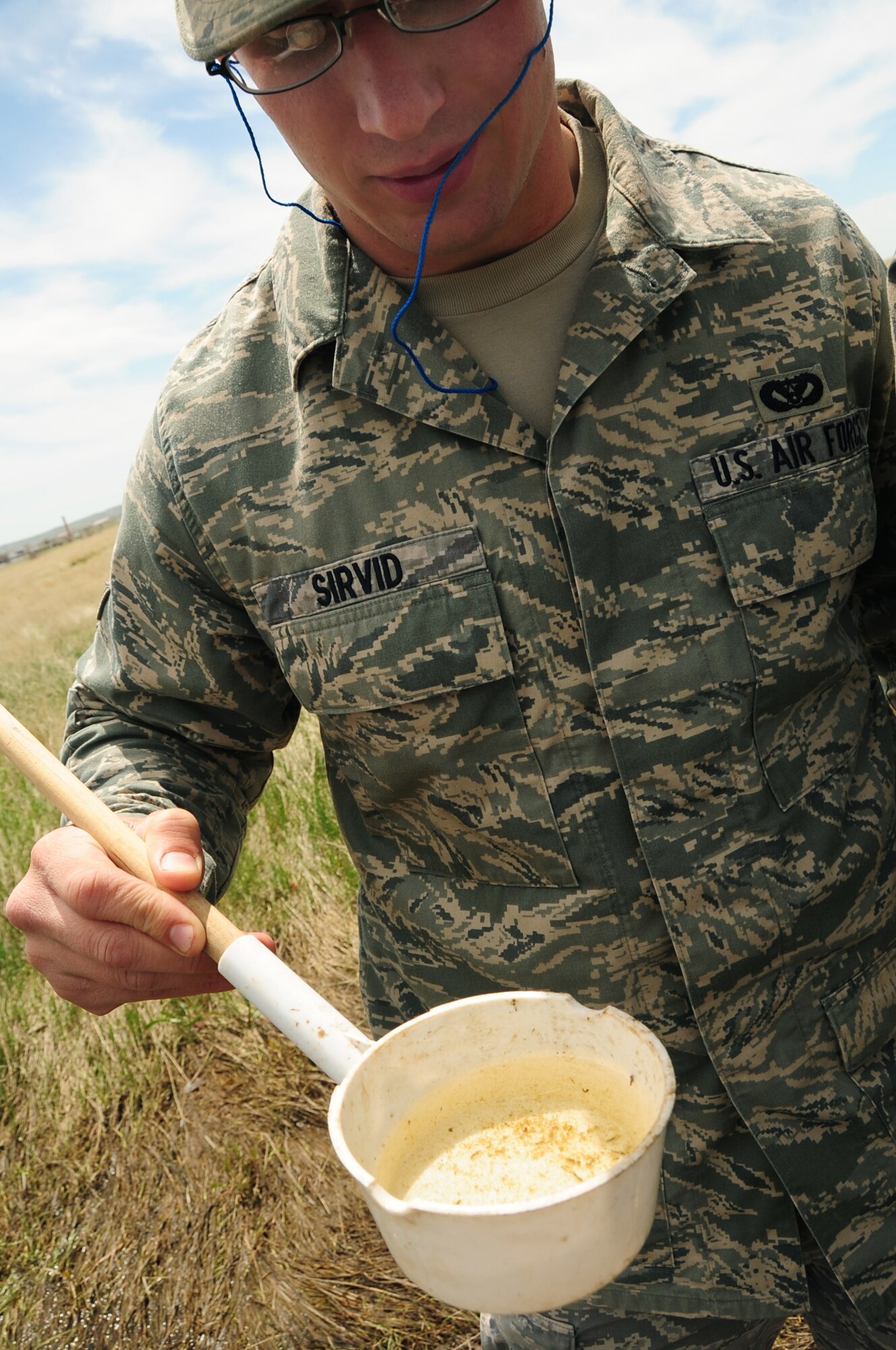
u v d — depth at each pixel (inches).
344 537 53.3
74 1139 135.0
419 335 51.8
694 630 52.4
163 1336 107.7
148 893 44.2
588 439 51.5
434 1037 38.1
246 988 41.1
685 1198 56.2
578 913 54.3
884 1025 56.7
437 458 52.4
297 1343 103.7
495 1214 28.6
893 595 64.2
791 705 54.5
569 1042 38.1
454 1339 100.3
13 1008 156.6
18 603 1027.9
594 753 52.9
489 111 43.9
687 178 55.1
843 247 53.9
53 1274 116.8
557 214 52.0
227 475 54.5
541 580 52.0
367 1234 114.6
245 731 61.1
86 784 56.7
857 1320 59.8
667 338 52.4
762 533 52.6
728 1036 54.3
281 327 55.2
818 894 54.3
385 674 53.2
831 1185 55.3
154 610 58.1
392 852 59.9
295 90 43.7
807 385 53.0
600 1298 57.8
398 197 45.3
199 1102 136.6
